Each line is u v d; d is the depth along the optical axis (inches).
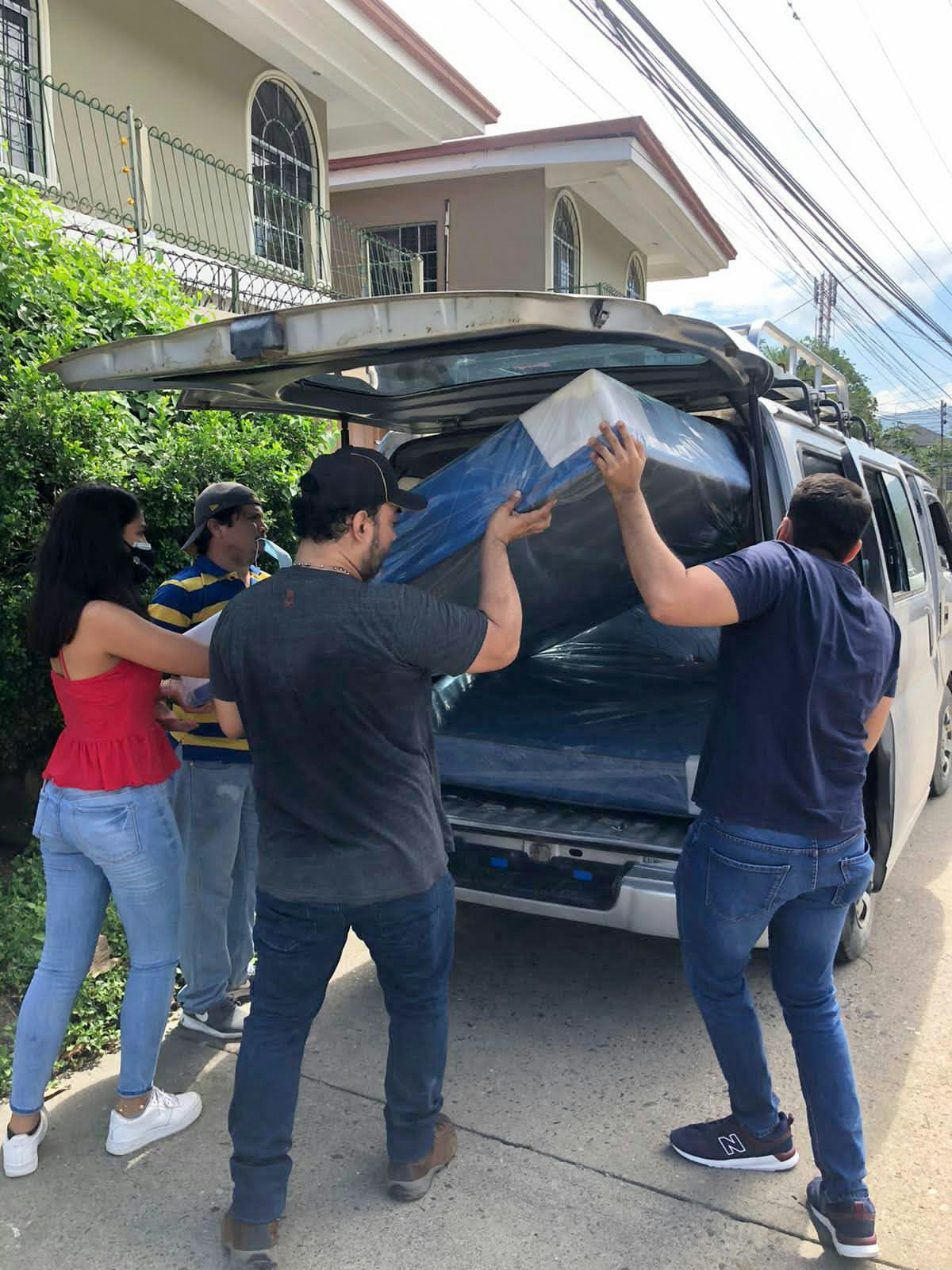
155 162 360.2
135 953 106.0
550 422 92.0
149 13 354.0
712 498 120.7
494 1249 91.7
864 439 190.5
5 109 305.9
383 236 577.6
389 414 149.6
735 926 90.4
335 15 376.8
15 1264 90.4
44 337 173.3
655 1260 90.2
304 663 82.1
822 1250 91.4
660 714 141.9
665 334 95.2
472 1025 133.7
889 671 94.2
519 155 529.0
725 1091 117.6
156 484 182.2
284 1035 89.8
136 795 102.3
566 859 124.3
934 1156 105.3
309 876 86.2
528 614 137.1
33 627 99.7
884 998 140.9
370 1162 104.7
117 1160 105.3
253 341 92.1
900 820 158.2
